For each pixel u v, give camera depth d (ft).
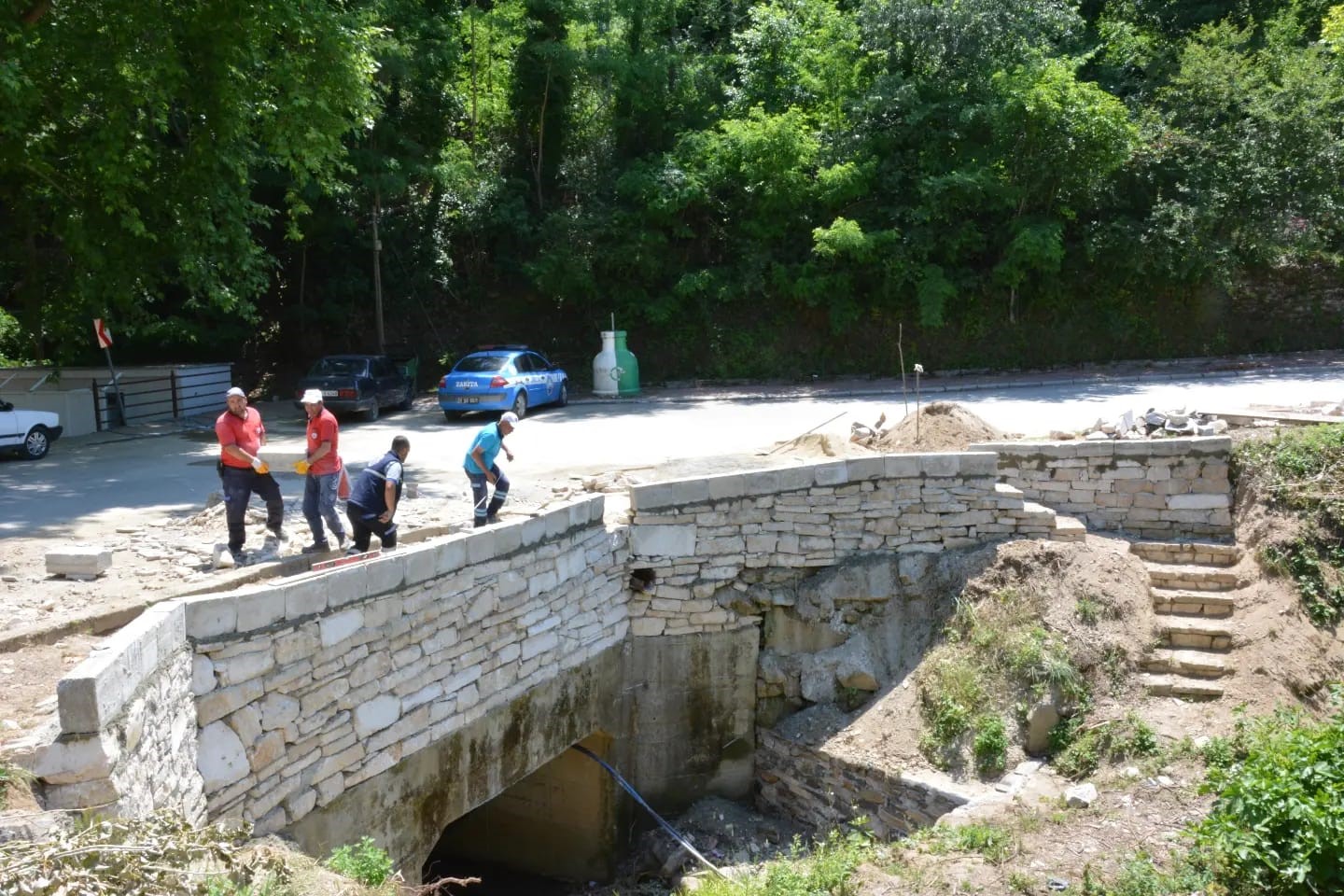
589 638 34.06
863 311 91.97
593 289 90.12
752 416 67.46
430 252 95.91
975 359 90.07
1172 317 92.79
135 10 44.93
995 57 87.81
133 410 74.43
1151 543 37.88
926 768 32.01
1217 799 24.67
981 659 33.81
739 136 87.20
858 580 37.42
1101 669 32.94
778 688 37.55
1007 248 86.94
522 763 31.30
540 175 99.35
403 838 26.66
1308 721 29.89
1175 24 104.53
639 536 35.70
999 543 37.60
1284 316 93.81
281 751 22.41
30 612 25.20
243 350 94.68
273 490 32.50
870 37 90.68
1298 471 37.19
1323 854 20.35
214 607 20.57
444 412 75.05
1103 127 83.82
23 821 14.06
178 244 54.08
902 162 90.27
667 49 95.86
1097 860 23.94
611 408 75.25
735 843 34.86
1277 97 88.07
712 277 91.25
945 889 22.80
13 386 74.23
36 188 55.83
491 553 29.25
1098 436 42.75
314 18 48.65
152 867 13.51
